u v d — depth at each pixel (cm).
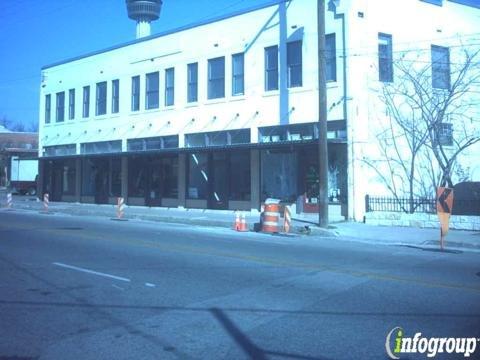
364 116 2177
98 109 3425
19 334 629
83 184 3519
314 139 2117
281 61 2403
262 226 1886
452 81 2445
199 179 2755
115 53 3275
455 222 1881
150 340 605
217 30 2677
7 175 5719
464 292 852
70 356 552
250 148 2330
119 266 1078
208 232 1836
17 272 1009
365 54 2198
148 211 2694
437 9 2439
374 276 986
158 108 2986
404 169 2266
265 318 695
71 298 804
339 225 1977
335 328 650
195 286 890
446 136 2405
